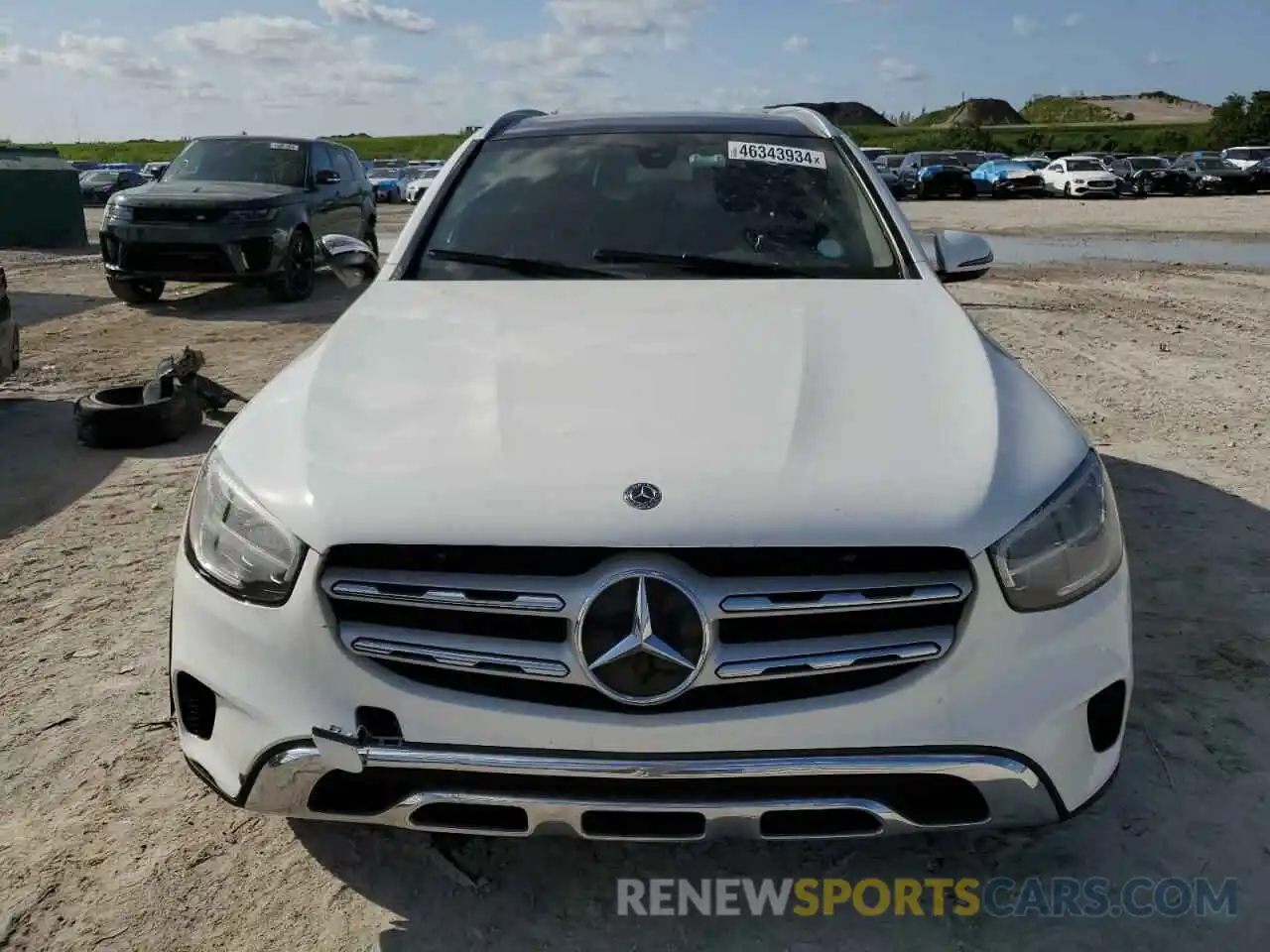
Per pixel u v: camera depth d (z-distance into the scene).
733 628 1.87
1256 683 3.04
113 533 4.29
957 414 2.16
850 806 1.89
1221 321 9.01
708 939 2.14
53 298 11.06
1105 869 2.32
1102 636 2.01
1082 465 2.14
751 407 2.15
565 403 2.18
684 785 1.88
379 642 1.92
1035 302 10.15
